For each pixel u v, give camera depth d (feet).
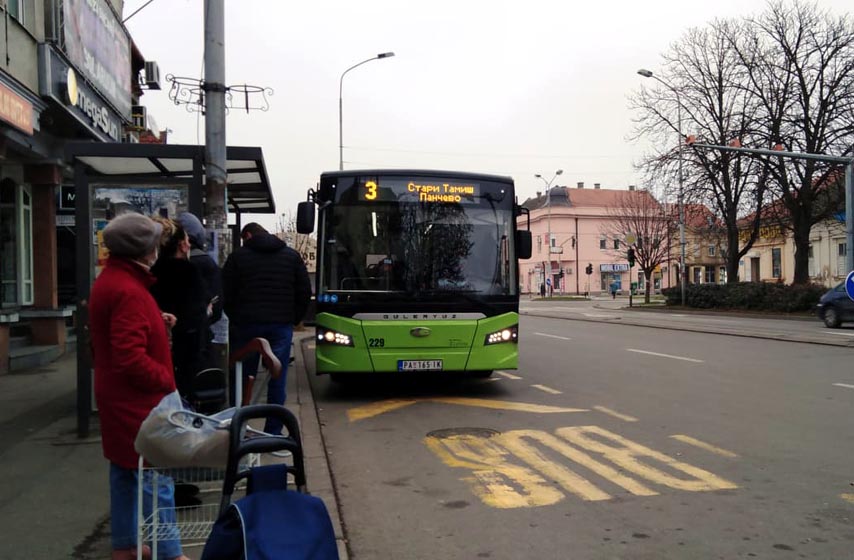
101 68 48.06
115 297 10.47
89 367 21.93
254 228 22.21
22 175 43.47
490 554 13.58
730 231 116.67
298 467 9.27
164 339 11.02
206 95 23.98
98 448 20.61
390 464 20.13
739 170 105.09
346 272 29.27
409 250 29.63
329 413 27.71
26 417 24.82
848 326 76.02
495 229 30.45
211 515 12.48
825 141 98.02
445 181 30.37
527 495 17.17
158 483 11.10
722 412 27.02
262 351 12.62
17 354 37.17
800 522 15.03
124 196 22.45
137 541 10.94
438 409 28.32
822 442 22.00
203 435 9.64
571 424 25.13
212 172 23.94
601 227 266.36
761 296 105.70
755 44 103.91
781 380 35.04
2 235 43.29
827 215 104.06
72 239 56.39
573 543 14.06
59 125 42.27
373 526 15.20
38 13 38.06
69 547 13.41
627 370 39.60
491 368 29.50
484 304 29.63
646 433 23.57
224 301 21.40
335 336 28.91
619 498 16.83
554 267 264.72
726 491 17.20
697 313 113.19
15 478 17.79
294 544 7.95
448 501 16.81
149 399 10.77
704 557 13.28
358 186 29.99
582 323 86.48
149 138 67.36
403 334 28.96
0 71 31.50
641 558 13.28
